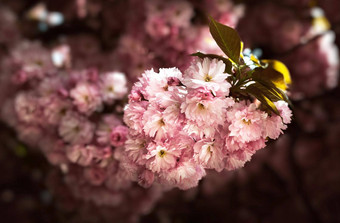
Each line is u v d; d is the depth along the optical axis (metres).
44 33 2.11
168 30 1.35
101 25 2.04
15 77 1.31
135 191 1.34
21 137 1.23
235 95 0.77
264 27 2.04
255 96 0.75
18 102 1.17
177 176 0.76
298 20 2.06
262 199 2.23
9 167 2.38
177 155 0.74
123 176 0.99
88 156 1.03
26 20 2.18
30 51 1.36
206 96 0.71
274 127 0.75
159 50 1.34
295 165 2.01
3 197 2.42
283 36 2.03
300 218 2.18
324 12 2.05
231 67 0.76
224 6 1.54
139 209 1.38
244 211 2.23
